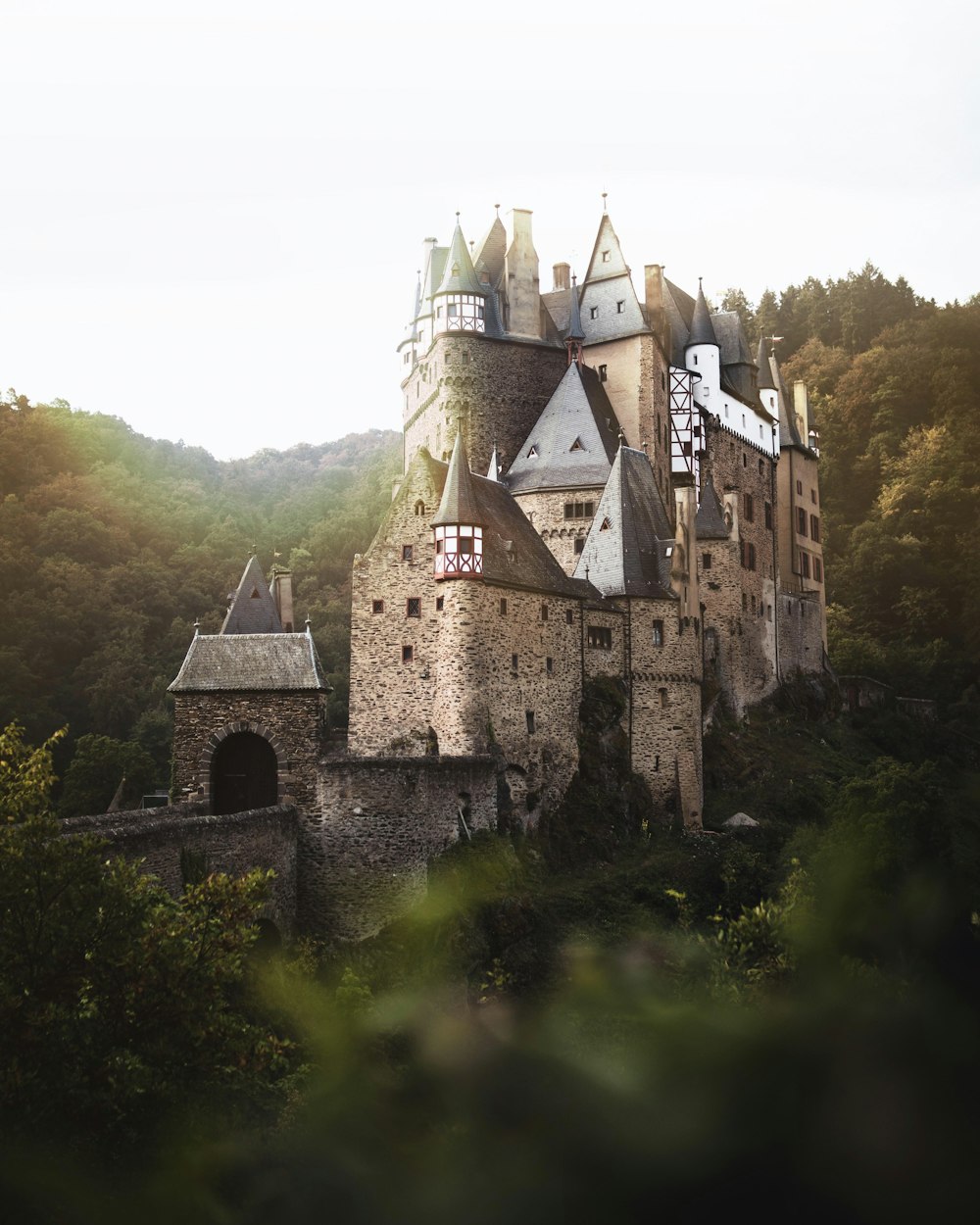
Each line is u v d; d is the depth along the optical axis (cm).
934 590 13350
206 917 2408
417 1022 497
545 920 4875
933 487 14162
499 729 5709
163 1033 2086
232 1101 1619
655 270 9225
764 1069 393
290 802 4662
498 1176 405
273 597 8062
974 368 16012
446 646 5691
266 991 2114
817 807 7212
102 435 16638
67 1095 1784
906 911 498
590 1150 393
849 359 17250
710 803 7250
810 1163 372
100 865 2305
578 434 8100
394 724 5769
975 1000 412
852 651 11869
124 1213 577
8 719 9500
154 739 9625
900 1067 390
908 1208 367
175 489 16525
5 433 14338
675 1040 407
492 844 5094
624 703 6550
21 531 12400
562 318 9406
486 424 8588
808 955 506
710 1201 376
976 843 634
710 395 9381
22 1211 746
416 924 1675
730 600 8525
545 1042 430
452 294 8631
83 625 11225
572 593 6341
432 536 5831
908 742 9831
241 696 4778
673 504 8888
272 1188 482
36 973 2138
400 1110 455
